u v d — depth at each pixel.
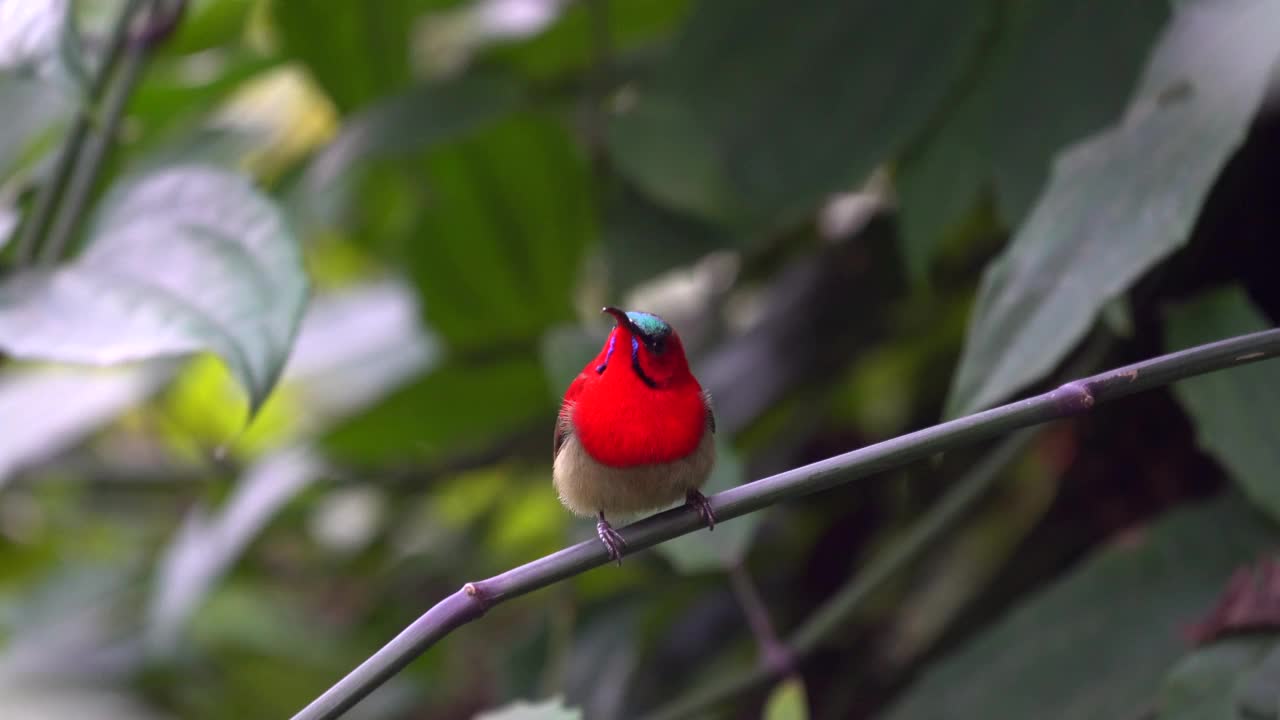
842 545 9.73
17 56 6.44
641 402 5.95
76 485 12.91
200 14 10.06
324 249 14.09
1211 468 8.03
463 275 10.41
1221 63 5.76
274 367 5.52
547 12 9.83
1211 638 5.91
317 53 10.02
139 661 12.24
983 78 7.41
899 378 10.08
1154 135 5.75
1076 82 7.07
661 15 10.38
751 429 9.97
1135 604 6.63
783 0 7.96
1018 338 5.53
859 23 7.80
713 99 8.05
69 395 11.53
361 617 12.43
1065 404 4.48
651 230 9.33
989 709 6.57
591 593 9.29
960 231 9.48
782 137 7.96
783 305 9.96
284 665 12.32
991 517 9.38
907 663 8.47
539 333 10.71
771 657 7.05
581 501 6.24
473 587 4.79
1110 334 7.21
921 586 9.31
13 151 9.80
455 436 11.27
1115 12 7.00
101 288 6.05
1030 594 8.33
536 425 11.04
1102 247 5.55
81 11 9.16
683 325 11.01
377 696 11.53
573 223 10.32
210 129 10.86
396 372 10.92
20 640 12.75
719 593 9.80
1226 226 7.67
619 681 8.77
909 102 7.65
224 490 11.79
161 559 12.55
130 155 10.97
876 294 9.56
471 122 8.90
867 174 7.73
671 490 6.12
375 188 11.25
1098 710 6.33
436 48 11.24
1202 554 6.67
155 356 5.49
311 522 12.70
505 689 9.16
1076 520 8.41
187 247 6.20
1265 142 7.65
